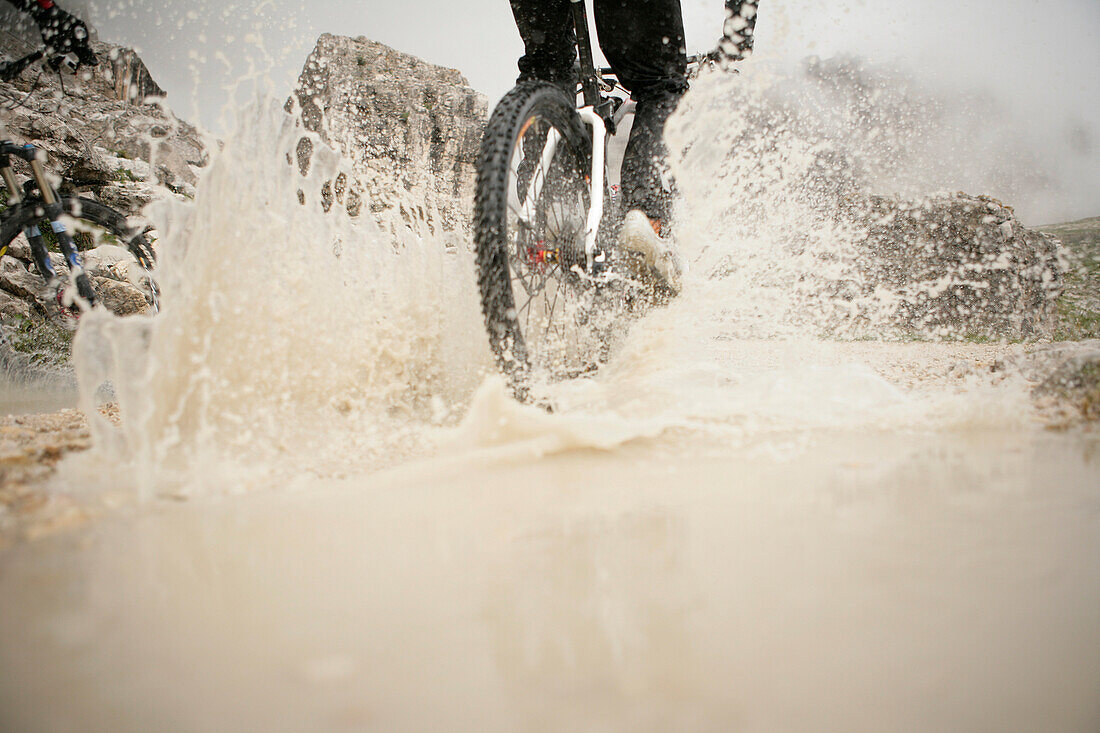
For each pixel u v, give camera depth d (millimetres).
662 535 1084
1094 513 1129
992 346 7145
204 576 935
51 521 1181
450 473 1571
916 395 2594
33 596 868
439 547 1052
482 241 1925
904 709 591
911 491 1306
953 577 870
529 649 712
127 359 1637
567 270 2387
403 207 2787
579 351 2477
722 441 1863
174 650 721
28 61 3379
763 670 660
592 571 934
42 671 683
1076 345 2896
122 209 8367
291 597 860
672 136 2488
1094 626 734
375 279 2566
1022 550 960
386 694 631
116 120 9133
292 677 666
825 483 1396
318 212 2555
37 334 4715
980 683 629
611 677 654
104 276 5949
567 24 2541
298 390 2119
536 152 2227
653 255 2316
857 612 781
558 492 1393
